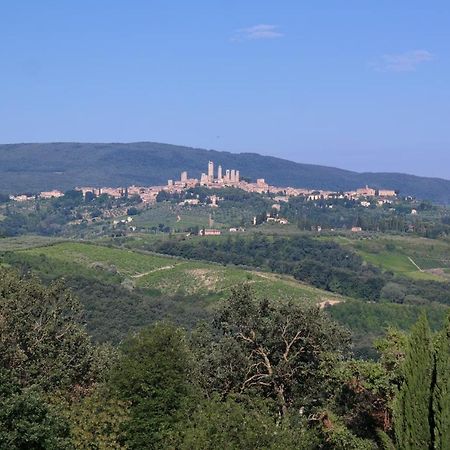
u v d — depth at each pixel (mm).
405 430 16109
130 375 21578
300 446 18406
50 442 17531
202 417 18672
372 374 20250
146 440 20844
